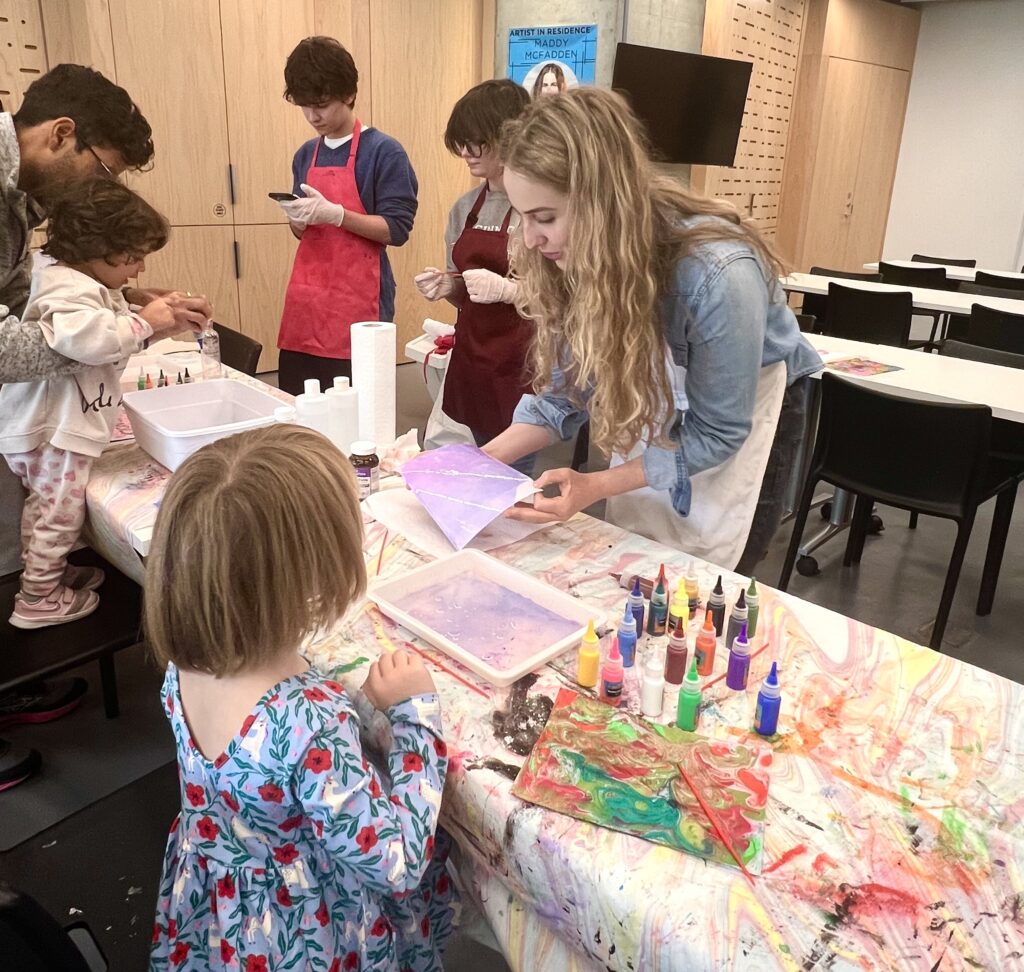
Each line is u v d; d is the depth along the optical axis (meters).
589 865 0.75
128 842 1.66
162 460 1.54
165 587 0.79
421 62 5.15
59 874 1.58
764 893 0.72
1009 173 7.85
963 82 7.95
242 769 0.80
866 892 0.73
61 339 1.31
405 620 1.09
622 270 1.16
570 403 1.57
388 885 0.79
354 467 1.50
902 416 2.30
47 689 2.02
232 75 4.35
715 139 5.20
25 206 1.44
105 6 3.84
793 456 1.73
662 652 1.08
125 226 1.41
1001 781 0.86
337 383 1.62
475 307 2.10
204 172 4.39
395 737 0.87
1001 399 2.45
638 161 1.14
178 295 1.58
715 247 1.23
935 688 1.01
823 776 0.86
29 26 3.74
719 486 1.53
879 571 3.05
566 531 1.42
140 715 2.04
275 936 0.86
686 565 1.31
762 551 1.78
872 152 8.12
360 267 2.74
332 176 2.71
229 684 0.83
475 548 1.33
